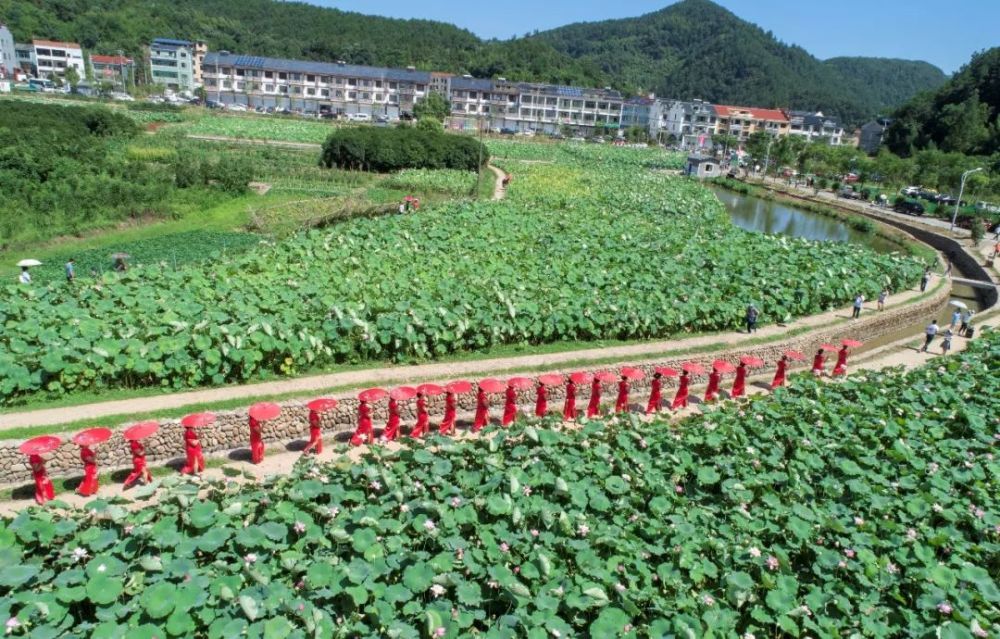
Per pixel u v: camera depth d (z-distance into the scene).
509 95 146.25
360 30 195.00
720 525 13.77
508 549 12.42
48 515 12.27
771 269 34.34
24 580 10.40
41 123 60.62
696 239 40.88
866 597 12.13
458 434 19.95
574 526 13.17
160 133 80.69
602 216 48.38
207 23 174.62
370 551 11.85
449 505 13.36
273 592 10.93
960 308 33.81
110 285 24.48
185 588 10.62
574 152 105.50
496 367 22.84
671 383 24.67
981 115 106.56
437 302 25.05
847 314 32.78
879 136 144.12
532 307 25.56
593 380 21.28
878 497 14.99
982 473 16.52
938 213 69.00
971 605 12.14
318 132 95.62
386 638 10.60
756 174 109.12
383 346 22.80
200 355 19.77
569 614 11.29
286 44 169.50
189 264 29.98
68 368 18.41
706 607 11.44
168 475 16.80
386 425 19.27
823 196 85.31
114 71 138.25
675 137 151.00
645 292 29.52
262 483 14.11
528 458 15.50
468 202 48.22
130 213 42.47
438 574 11.55
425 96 132.50
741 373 23.69
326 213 45.34
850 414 19.45
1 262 32.41
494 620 11.22
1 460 15.67
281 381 20.56
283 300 24.12
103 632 9.83
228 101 136.25
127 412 17.77
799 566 13.22
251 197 52.00
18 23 142.12
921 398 21.19
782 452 16.80
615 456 15.70
